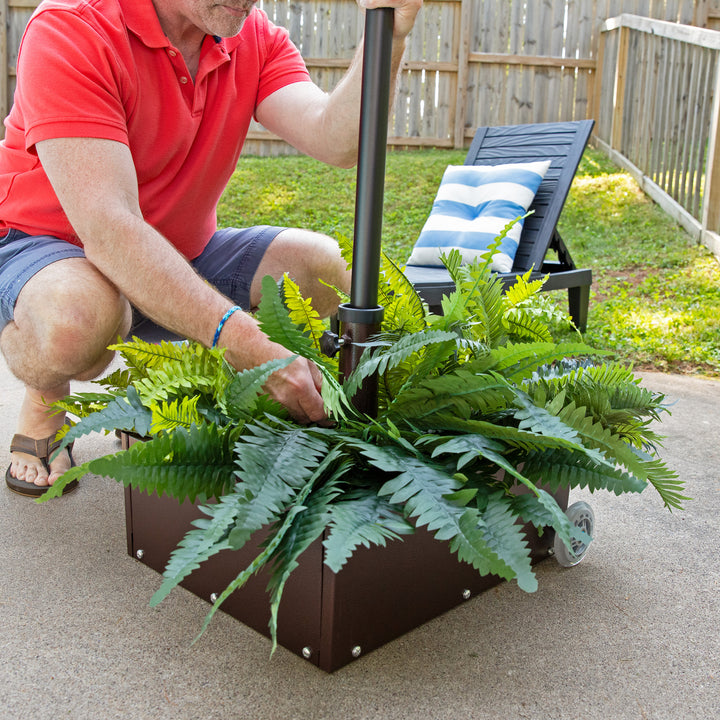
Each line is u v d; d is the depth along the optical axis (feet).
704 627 3.65
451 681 3.18
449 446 3.01
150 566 4.07
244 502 2.72
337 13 20.77
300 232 6.06
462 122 21.33
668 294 12.36
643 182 18.21
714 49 14.96
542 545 4.25
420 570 3.52
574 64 21.34
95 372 4.75
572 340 9.23
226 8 4.57
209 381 3.38
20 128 4.96
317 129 5.32
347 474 3.27
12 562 4.09
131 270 3.93
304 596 3.23
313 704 3.01
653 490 5.43
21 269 4.58
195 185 5.50
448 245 9.87
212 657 3.29
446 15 20.84
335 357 3.78
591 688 3.15
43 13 4.44
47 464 5.06
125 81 4.64
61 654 3.28
